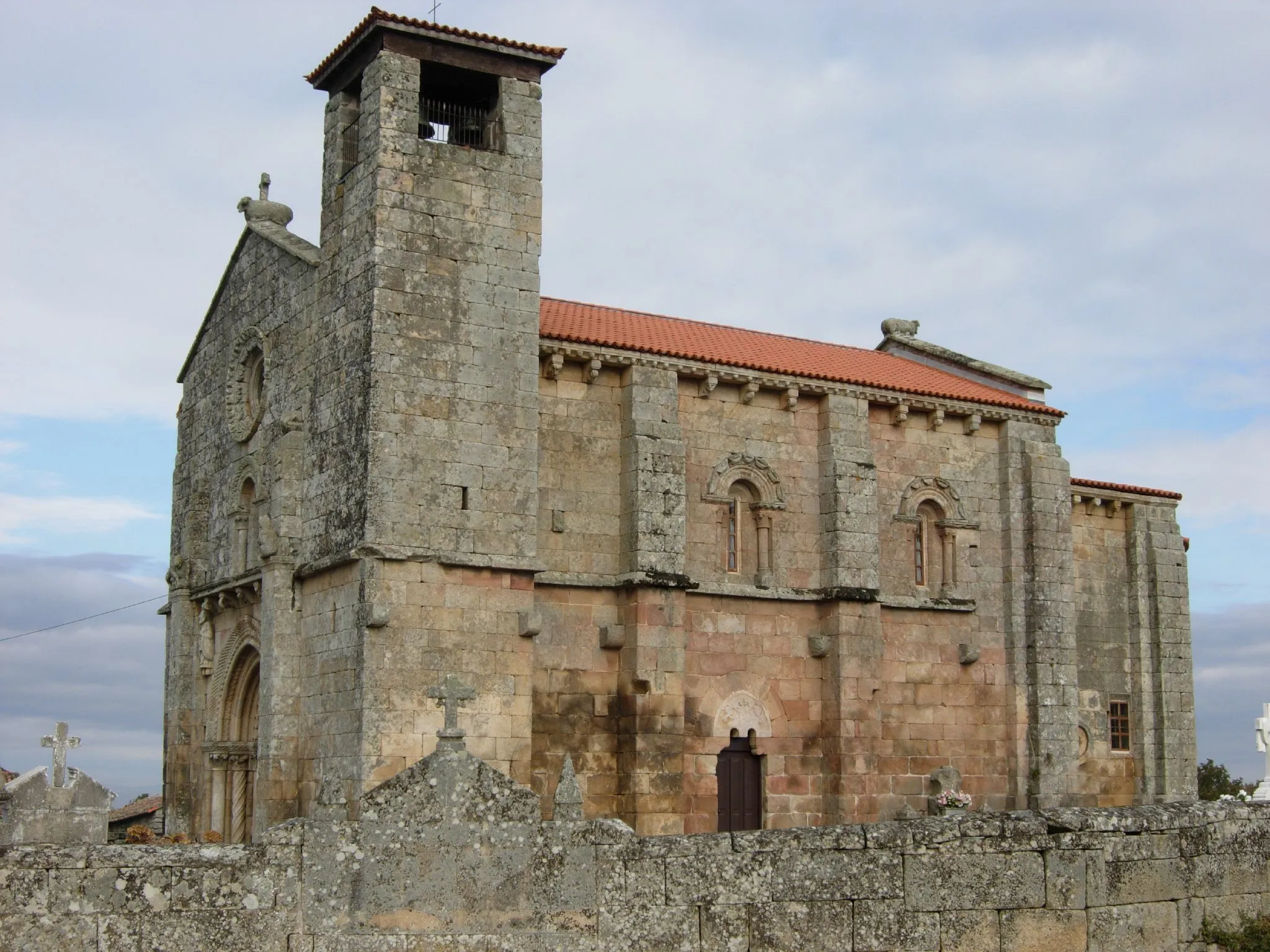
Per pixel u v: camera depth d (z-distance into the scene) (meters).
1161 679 46.59
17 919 16.45
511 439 33.81
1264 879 21.38
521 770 32.53
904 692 40.84
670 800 35.31
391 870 17.83
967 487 43.06
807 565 39.81
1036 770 41.88
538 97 35.78
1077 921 19.89
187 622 41.75
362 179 34.03
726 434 39.12
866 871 19.19
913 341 49.91
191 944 16.97
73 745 29.00
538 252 34.94
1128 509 47.72
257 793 34.06
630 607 36.00
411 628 31.81
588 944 18.22
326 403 34.53
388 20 33.62
